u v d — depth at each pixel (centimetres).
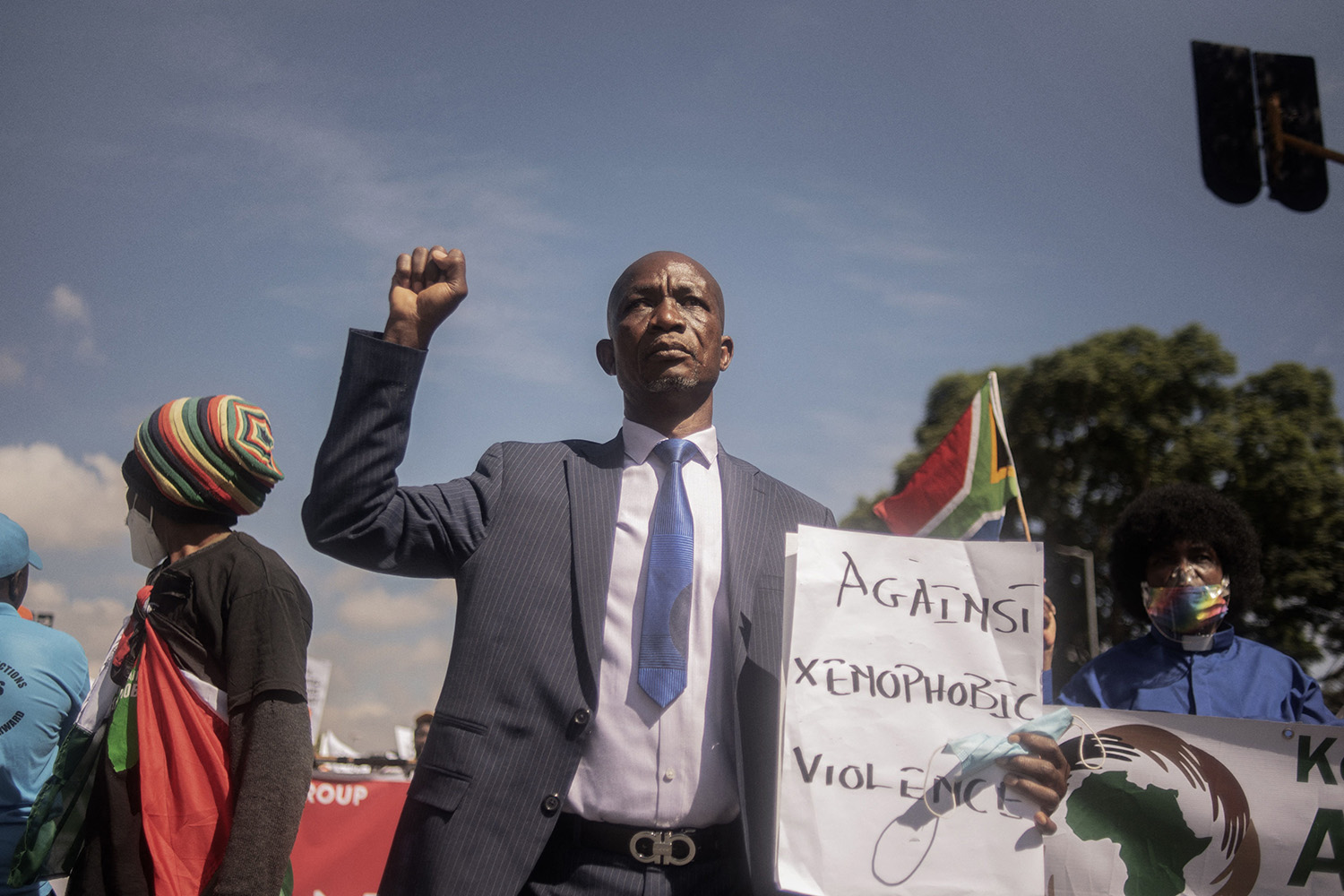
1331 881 300
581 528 267
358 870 694
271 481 281
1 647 295
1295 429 2072
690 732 253
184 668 256
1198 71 755
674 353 281
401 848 246
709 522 275
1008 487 389
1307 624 2011
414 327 256
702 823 250
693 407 289
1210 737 309
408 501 261
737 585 266
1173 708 361
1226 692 361
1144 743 308
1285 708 359
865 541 262
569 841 247
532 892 245
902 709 251
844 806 244
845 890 238
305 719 259
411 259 263
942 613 258
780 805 242
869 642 254
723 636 263
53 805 253
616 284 300
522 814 241
